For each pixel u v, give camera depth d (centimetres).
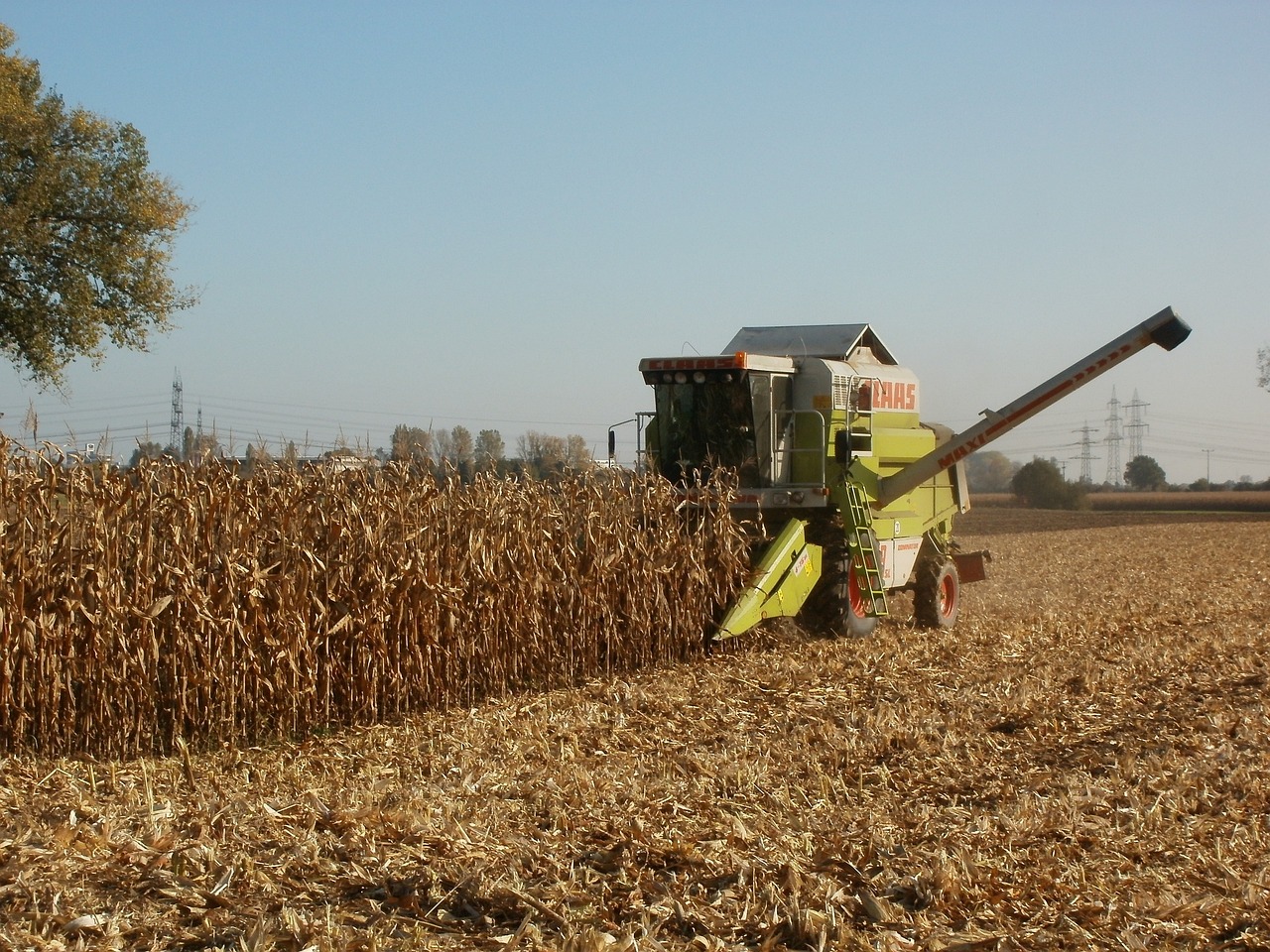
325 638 1032
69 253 2909
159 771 862
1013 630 1631
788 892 593
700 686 1197
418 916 558
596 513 1315
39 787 792
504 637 1213
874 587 1533
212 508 971
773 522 1556
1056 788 804
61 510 918
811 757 893
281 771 878
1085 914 581
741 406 1529
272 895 575
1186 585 2509
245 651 977
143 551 930
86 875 589
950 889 597
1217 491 11831
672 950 532
